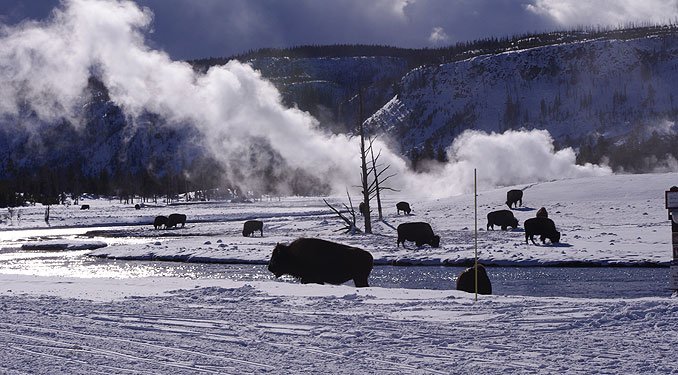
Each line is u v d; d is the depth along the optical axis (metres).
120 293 16.88
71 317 13.00
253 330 11.44
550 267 32.56
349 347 9.96
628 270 30.50
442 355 9.36
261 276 31.50
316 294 16.06
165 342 10.49
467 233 51.75
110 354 9.66
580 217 58.53
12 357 9.51
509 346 9.84
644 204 61.97
